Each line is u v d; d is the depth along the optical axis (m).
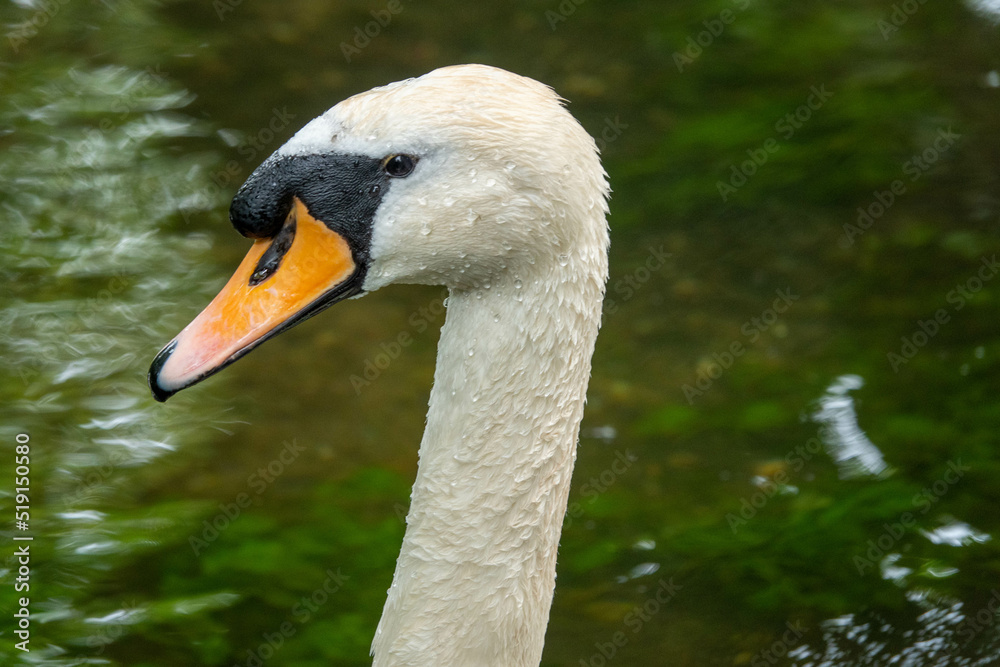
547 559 6.22
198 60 15.70
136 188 13.84
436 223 5.73
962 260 13.48
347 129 5.81
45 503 10.51
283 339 12.55
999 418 11.61
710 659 9.48
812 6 17.19
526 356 5.85
